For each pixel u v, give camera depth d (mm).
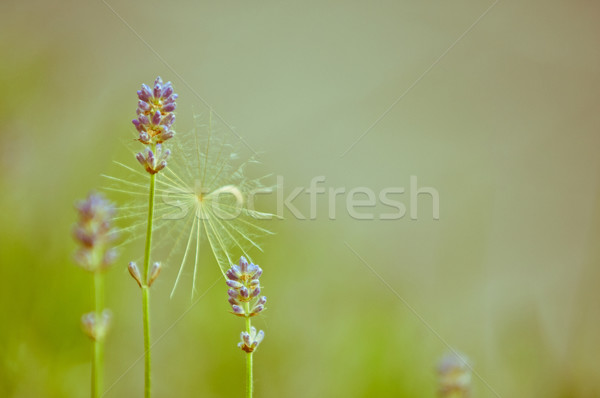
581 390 931
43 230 831
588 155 1502
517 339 1021
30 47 1197
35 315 802
